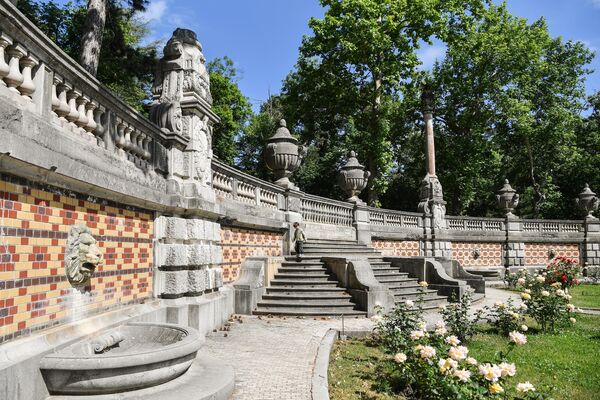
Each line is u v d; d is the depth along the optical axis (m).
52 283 5.23
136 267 7.70
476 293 17.42
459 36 31.41
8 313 4.45
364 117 31.36
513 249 27.38
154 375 4.84
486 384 4.95
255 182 13.89
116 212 7.04
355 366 7.39
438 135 35.66
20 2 20.77
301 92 32.25
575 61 35.69
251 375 6.53
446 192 36.25
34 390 4.38
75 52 22.36
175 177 9.02
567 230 28.92
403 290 14.92
